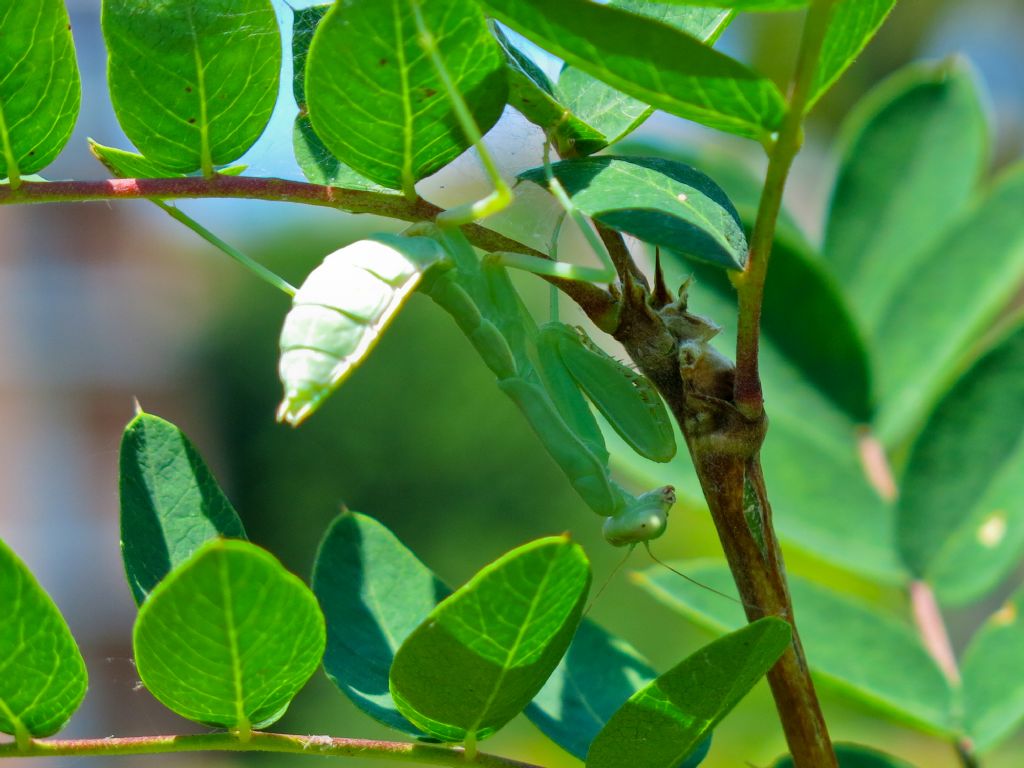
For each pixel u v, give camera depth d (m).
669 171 0.23
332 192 0.24
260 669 0.22
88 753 0.23
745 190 0.30
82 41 0.61
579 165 0.23
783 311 0.28
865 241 0.30
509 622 0.22
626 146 0.30
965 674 0.26
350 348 0.24
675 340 0.23
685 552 0.80
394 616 0.25
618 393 0.26
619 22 0.22
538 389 0.26
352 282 0.24
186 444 0.24
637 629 0.80
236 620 0.22
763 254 0.22
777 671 0.23
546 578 0.22
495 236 0.25
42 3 0.23
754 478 0.23
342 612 0.25
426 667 0.22
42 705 0.23
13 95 0.23
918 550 0.27
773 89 0.22
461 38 0.23
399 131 0.23
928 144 0.30
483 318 0.25
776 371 0.29
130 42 0.23
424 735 0.24
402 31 0.23
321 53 0.23
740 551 0.23
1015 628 0.26
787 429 0.28
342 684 0.24
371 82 0.23
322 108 0.23
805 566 0.52
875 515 0.28
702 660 0.22
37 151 0.24
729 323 0.28
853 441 0.28
